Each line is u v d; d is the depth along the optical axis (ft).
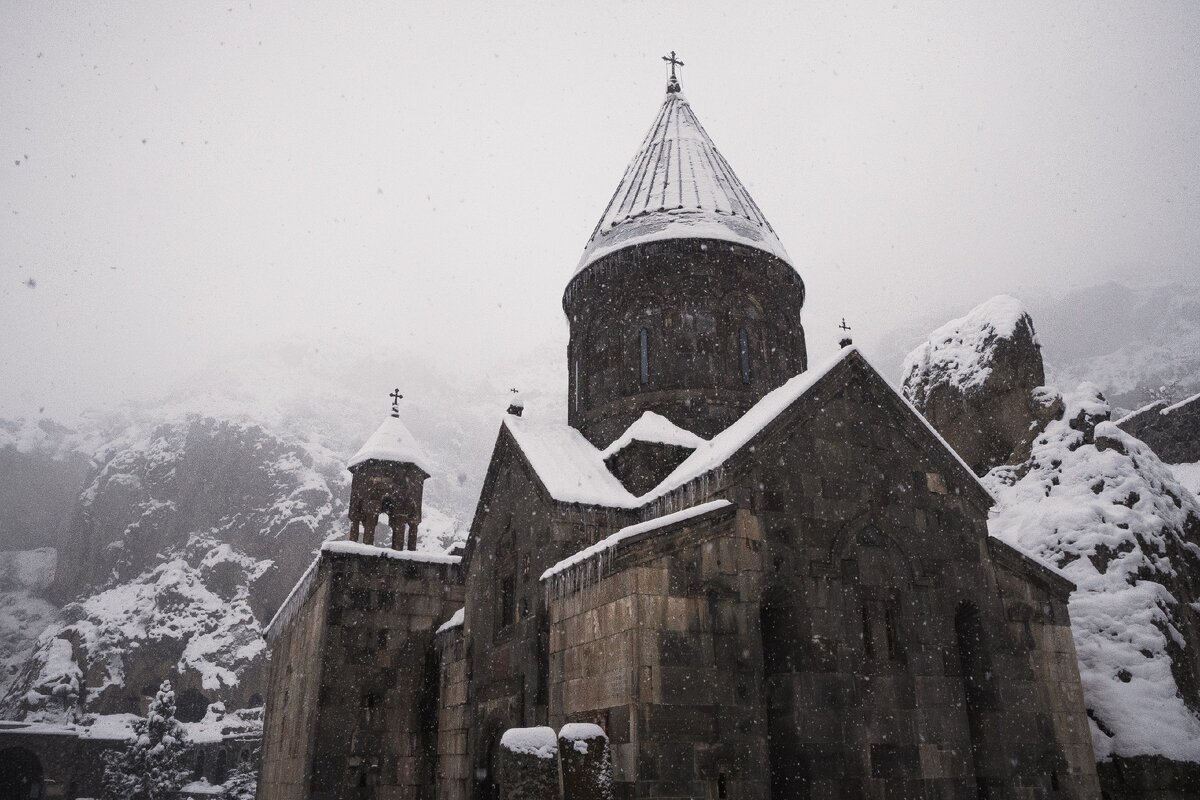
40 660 219.61
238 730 191.21
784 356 75.25
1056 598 57.00
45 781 173.47
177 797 158.71
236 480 283.18
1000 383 92.89
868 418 55.36
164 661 221.87
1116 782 59.16
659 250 73.77
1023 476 85.10
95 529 294.66
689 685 44.55
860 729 47.44
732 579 47.78
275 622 108.06
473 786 62.80
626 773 42.65
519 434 66.23
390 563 79.87
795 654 48.06
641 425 64.90
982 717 52.85
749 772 44.16
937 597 52.90
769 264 75.92
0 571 315.58
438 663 77.87
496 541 66.39
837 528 51.52
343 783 72.38
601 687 46.14
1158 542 71.05
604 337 75.77
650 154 84.89
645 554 46.06
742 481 50.19
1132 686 63.05
